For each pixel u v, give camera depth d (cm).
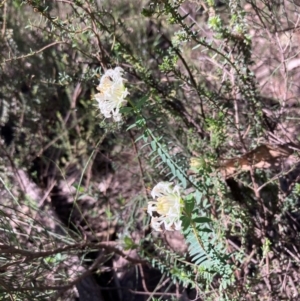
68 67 259
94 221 268
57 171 293
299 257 190
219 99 208
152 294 207
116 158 276
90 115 272
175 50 182
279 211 201
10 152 292
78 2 183
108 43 222
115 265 244
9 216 187
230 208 183
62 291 175
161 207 124
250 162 189
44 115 298
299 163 200
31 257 167
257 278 175
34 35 274
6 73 280
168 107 209
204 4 204
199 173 172
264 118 202
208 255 154
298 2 211
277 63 249
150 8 168
